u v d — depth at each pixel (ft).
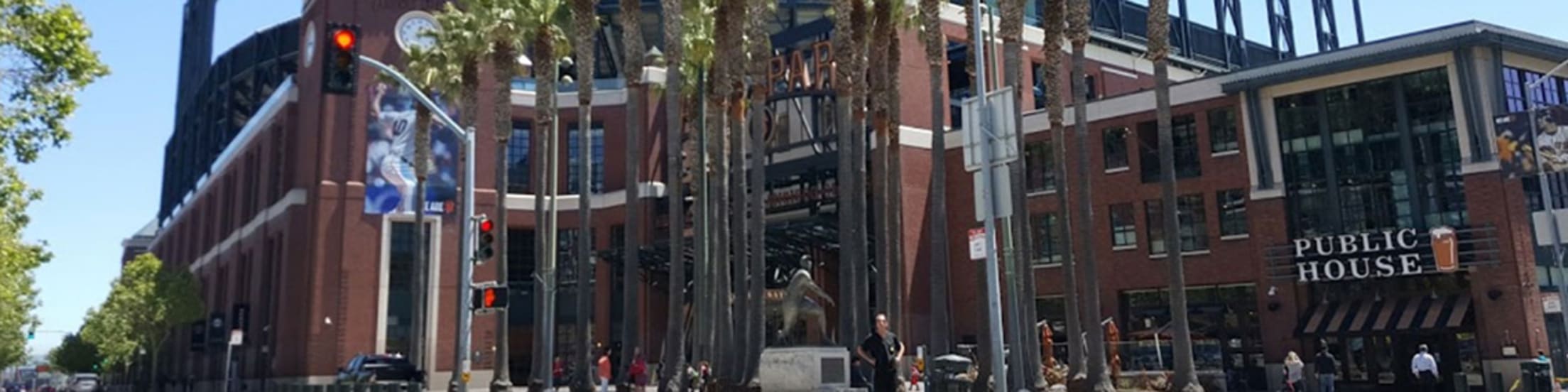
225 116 277.03
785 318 102.47
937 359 96.43
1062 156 105.29
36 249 85.15
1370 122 133.69
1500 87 124.57
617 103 206.49
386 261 191.93
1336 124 136.46
